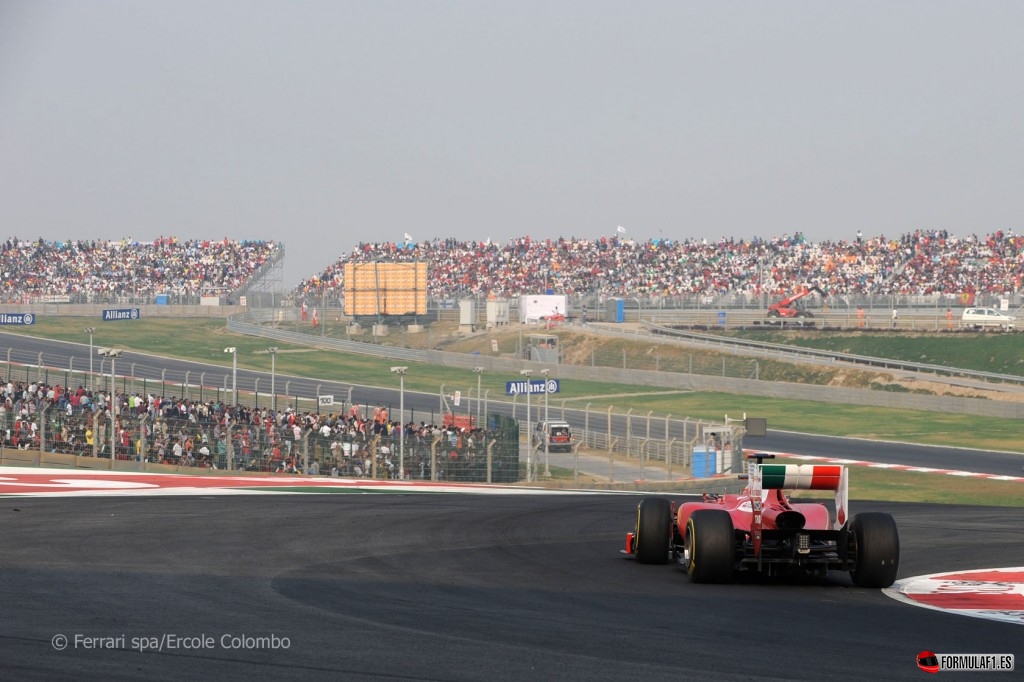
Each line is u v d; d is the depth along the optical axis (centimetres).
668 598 2612
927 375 17438
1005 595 2777
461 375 19275
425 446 8156
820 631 2223
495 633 2095
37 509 4222
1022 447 12962
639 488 8812
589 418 14788
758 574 3069
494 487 6888
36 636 1945
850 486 10175
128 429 7744
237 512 4281
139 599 2344
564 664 1841
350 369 19538
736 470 9906
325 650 1905
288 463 7906
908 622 2361
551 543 3659
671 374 18150
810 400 16900
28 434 7425
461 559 3177
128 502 4622
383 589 2588
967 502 9188
